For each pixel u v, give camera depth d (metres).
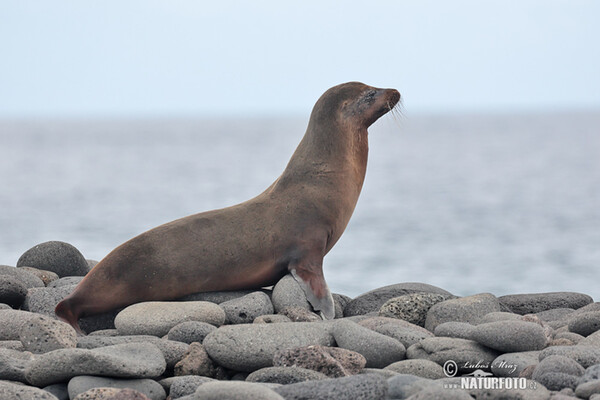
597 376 18.86
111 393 18.70
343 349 21.75
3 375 20.72
